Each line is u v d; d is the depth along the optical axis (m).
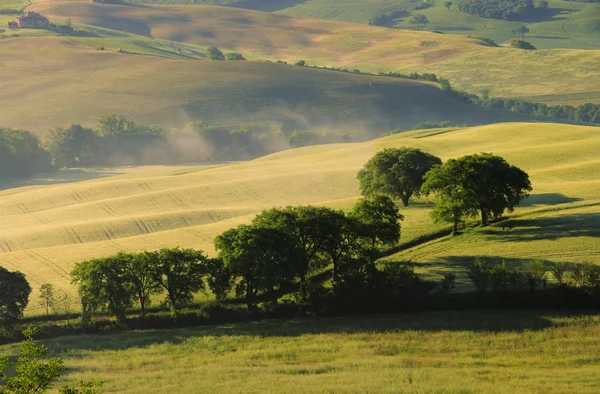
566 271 86.19
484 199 111.25
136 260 86.06
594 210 118.19
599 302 77.06
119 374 63.19
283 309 83.12
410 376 57.91
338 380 57.34
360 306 81.44
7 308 84.19
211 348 71.00
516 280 82.75
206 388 56.50
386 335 71.38
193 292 88.88
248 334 75.19
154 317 82.75
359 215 100.75
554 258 93.44
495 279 80.88
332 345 69.31
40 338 79.12
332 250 96.06
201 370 62.97
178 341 74.31
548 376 56.97
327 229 95.12
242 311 83.75
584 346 64.88
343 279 84.38
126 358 68.75
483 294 80.31
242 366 64.19
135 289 85.25
